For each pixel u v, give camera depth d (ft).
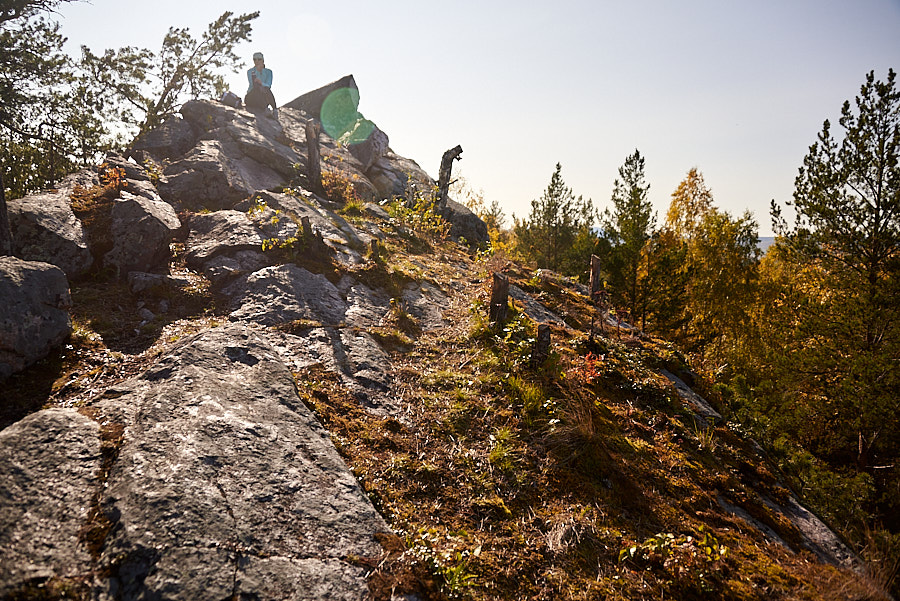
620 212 60.44
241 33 65.72
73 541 9.65
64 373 17.48
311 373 20.12
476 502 15.60
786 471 34.91
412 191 61.77
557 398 21.99
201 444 12.84
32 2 50.80
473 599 11.96
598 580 13.61
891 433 44.29
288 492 12.70
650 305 58.80
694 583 14.05
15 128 52.19
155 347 20.29
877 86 43.47
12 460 10.66
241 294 25.68
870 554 18.43
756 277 73.56
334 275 29.48
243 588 9.82
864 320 43.52
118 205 26.99
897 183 43.04
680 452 21.34
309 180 48.19
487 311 29.73
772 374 51.01
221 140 47.37
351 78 80.07
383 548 12.41
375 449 16.80
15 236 23.18
